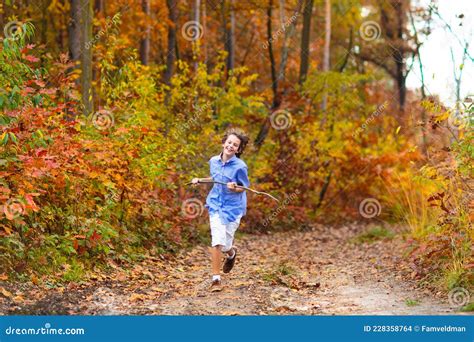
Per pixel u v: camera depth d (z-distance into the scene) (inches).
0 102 348.5
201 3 1069.1
